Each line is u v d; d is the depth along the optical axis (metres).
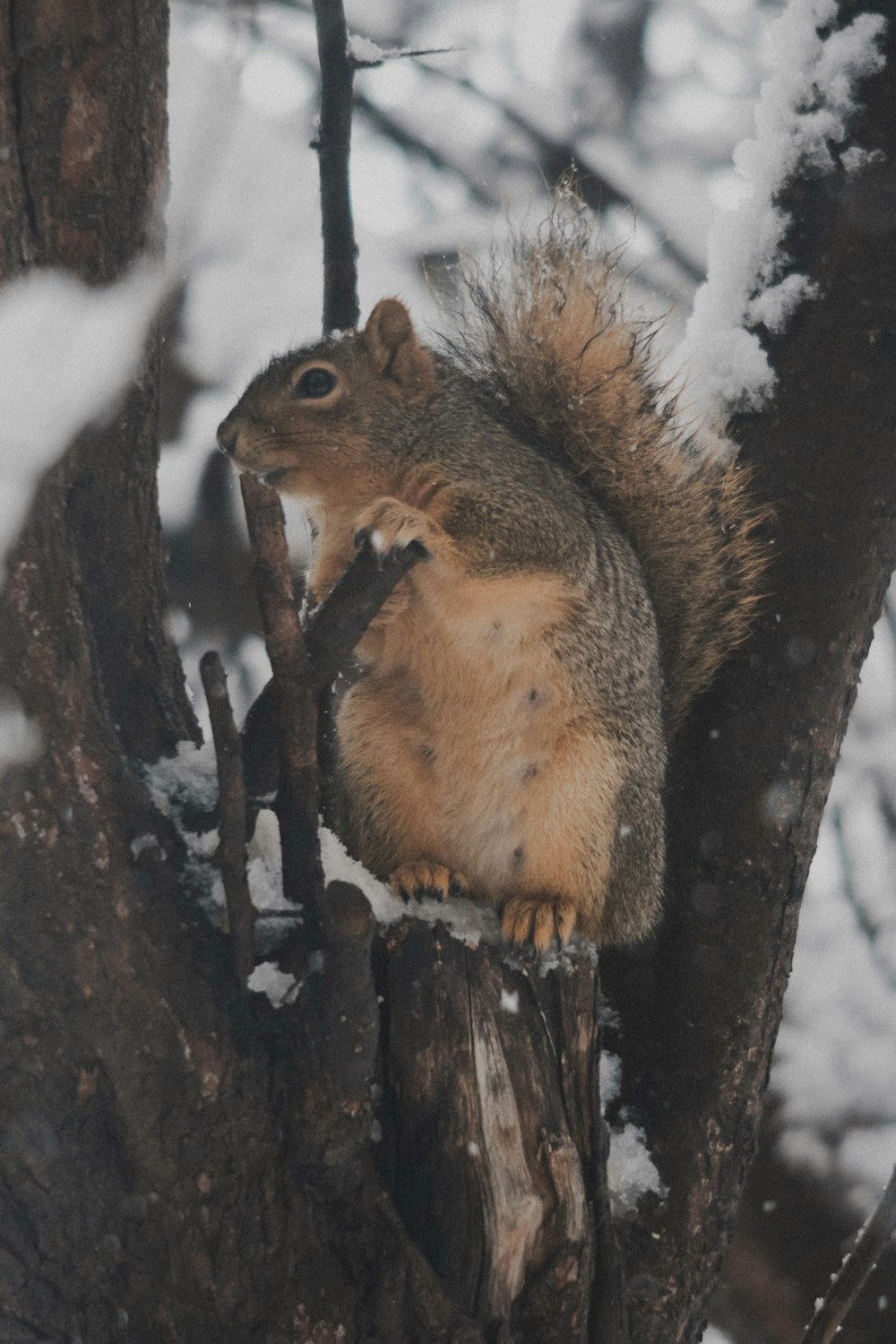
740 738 7.20
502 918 6.95
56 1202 4.86
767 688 7.22
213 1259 5.00
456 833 7.59
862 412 7.36
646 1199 6.60
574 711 7.43
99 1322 4.86
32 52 5.01
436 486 7.73
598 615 7.54
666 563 8.10
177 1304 4.93
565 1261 5.52
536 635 7.43
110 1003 4.95
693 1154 6.70
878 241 7.51
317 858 5.39
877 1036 11.35
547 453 8.08
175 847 5.33
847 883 13.34
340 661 5.45
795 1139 10.38
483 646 7.46
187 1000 5.09
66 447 4.95
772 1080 10.88
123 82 5.22
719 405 7.73
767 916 7.00
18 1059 4.85
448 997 5.64
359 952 5.02
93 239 5.20
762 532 7.41
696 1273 6.62
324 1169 5.19
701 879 7.07
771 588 7.33
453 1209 5.44
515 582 7.39
